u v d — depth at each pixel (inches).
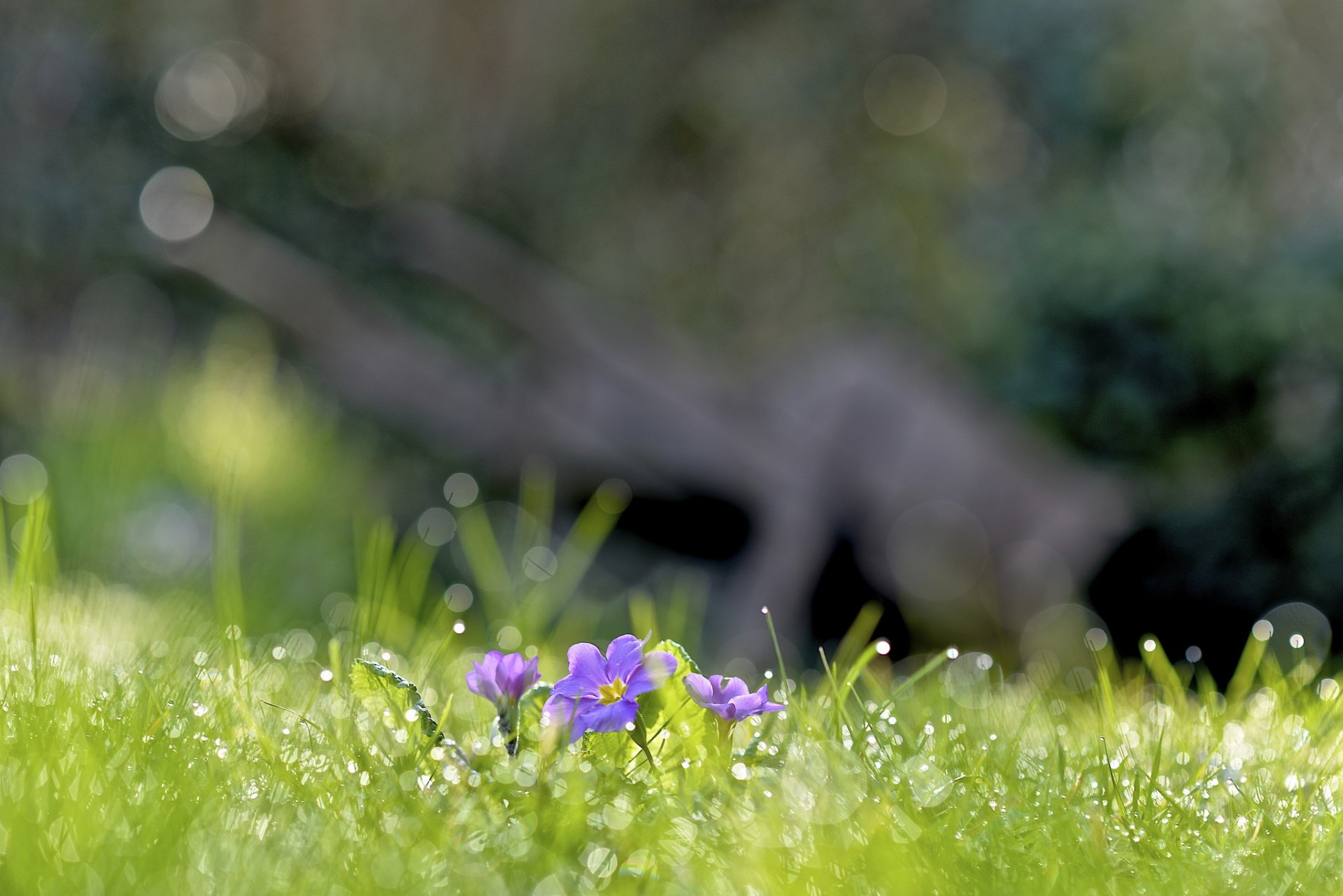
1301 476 421.1
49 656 103.5
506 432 380.8
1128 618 440.8
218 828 68.7
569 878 65.6
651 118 633.6
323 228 559.5
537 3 608.4
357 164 581.9
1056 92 567.5
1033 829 79.3
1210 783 96.2
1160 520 438.3
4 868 60.9
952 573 354.9
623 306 619.8
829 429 364.2
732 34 629.6
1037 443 399.9
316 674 131.5
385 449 449.7
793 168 622.8
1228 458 441.4
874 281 600.1
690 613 368.8
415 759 82.4
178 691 97.0
